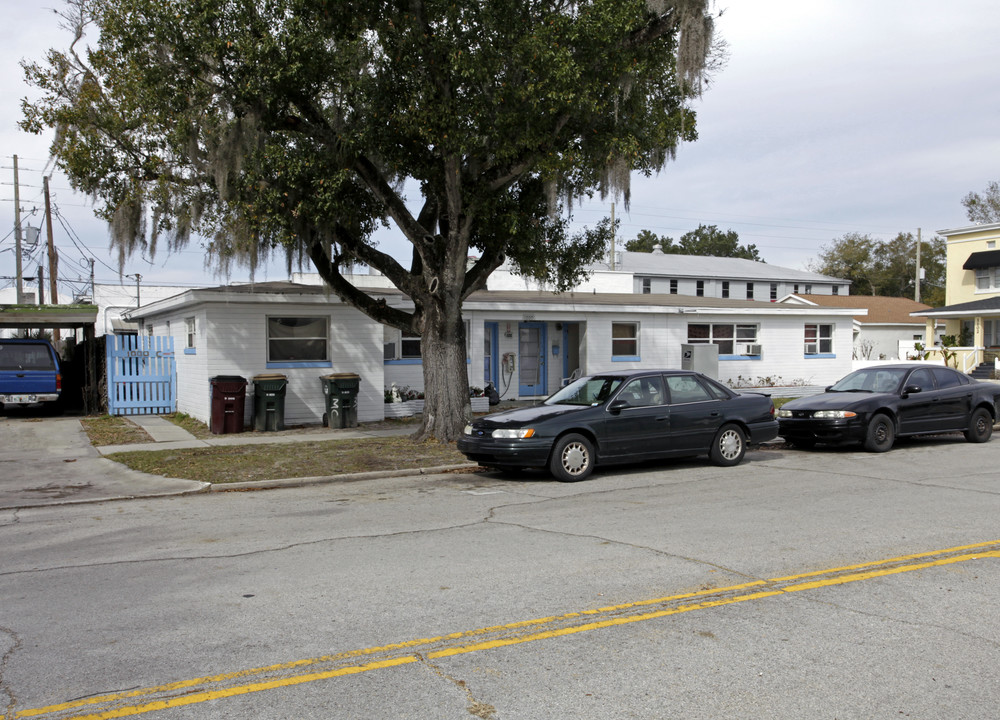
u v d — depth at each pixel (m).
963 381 14.85
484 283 16.19
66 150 13.33
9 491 10.98
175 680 4.33
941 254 67.50
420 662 4.55
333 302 18.02
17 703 4.07
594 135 13.46
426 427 15.03
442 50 12.54
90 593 5.98
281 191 13.05
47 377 19.11
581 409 11.25
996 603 5.55
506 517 8.65
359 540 7.62
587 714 3.90
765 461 12.95
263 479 11.59
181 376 19.84
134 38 12.16
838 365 27.62
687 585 5.99
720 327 25.50
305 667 4.49
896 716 3.88
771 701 4.04
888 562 6.59
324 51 12.34
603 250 16.66
